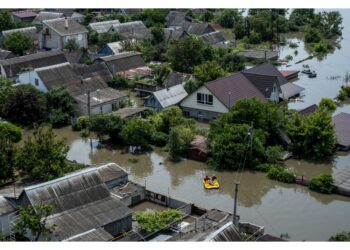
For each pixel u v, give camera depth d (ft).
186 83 201.36
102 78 219.00
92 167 127.95
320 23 347.15
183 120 168.45
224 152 143.13
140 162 152.15
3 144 132.87
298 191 132.98
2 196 111.96
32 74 200.54
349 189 128.16
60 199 108.99
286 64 265.54
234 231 89.40
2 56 257.14
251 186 135.23
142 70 240.12
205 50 251.80
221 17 375.86
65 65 208.64
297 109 190.60
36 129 145.89
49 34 291.38
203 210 117.70
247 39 323.98
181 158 153.58
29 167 125.39
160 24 342.64
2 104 182.80
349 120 169.17
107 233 100.99
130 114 174.29
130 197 123.65
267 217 119.55
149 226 108.58
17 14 360.89
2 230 108.17
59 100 184.34
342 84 226.99
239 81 187.42
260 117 152.35
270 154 145.18
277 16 356.18
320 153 148.46
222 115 157.69
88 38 308.40
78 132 176.96
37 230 99.81
